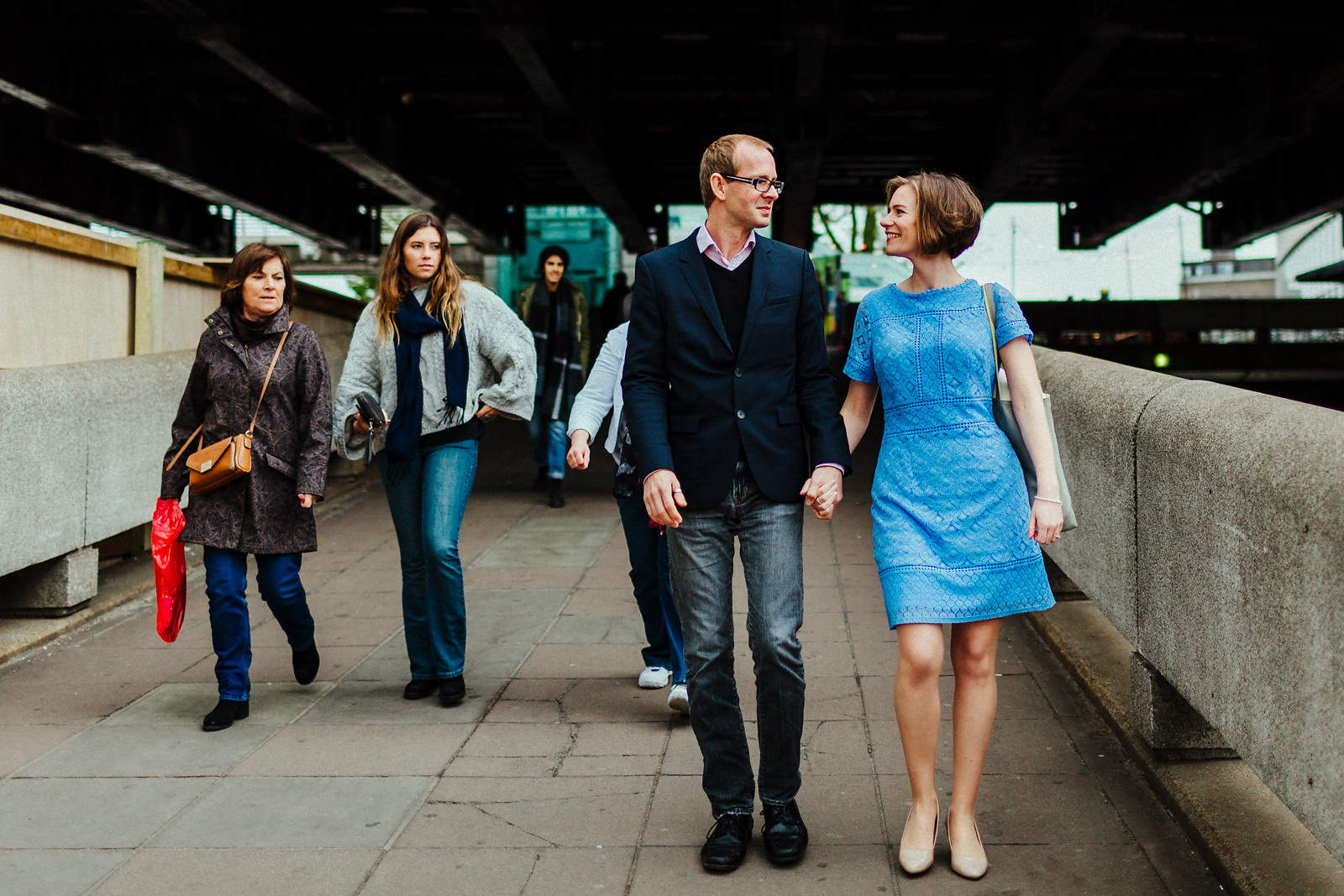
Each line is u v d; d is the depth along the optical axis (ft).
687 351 9.11
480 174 70.85
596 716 12.80
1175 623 9.50
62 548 16.34
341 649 15.74
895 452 9.14
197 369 12.98
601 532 23.68
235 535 12.71
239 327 12.98
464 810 10.28
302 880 8.95
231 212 72.74
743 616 16.71
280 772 11.23
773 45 47.62
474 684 14.10
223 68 45.68
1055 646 14.71
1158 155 60.34
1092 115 58.90
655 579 13.48
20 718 12.92
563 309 26.81
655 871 9.06
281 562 13.21
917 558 8.83
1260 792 9.65
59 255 19.22
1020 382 8.86
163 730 12.49
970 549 8.79
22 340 18.16
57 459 16.17
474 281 13.53
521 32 37.40
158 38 40.47
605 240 94.94
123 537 20.81
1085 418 12.71
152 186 62.85
